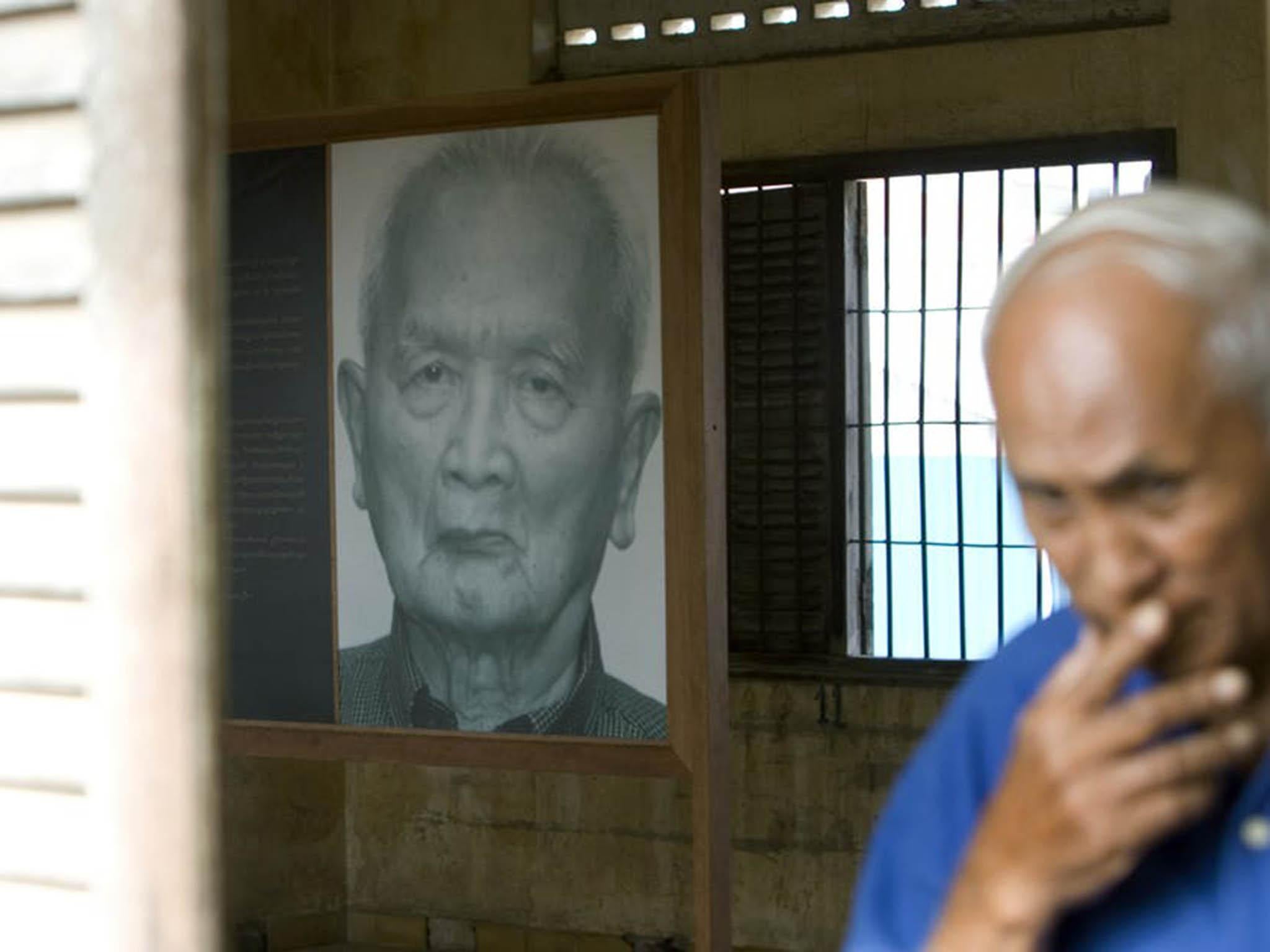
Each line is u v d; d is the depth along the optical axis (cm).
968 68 624
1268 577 84
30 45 146
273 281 475
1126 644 81
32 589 147
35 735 147
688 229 417
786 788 651
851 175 639
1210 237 83
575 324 441
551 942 684
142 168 143
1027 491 87
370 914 709
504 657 449
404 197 459
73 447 146
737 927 660
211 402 144
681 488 419
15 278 146
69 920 146
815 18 645
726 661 420
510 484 449
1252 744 82
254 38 666
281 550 475
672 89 421
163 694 143
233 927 669
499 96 443
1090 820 81
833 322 644
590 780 679
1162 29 603
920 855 106
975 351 632
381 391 464
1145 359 81
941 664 638
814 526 650
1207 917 93
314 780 702
